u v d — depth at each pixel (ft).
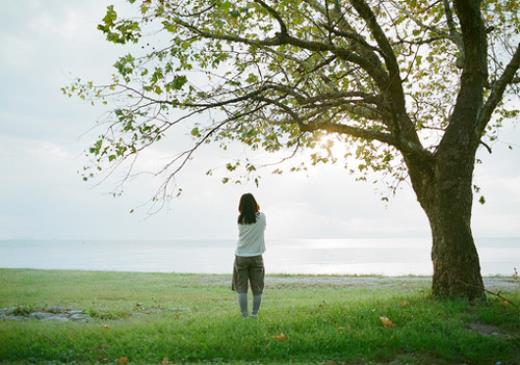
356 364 24.67
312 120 34.91
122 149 30.48
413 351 26.32
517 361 24.91
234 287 33.83
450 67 46.78
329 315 31.89
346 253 454.40
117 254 501.56
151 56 31.12
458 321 29.81
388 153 43.06
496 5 41.57
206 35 32.81
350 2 34.73
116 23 28.84
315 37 38.01
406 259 290.97
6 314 38.65
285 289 62.08
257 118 34.76
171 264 250.16
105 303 47.55
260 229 33.58
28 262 303.27
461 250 35.70
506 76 36.73
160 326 31.07
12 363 24.39
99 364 24.40
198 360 25.07
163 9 30.58
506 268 157.89
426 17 41.16
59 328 30.94
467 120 36.55
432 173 37.58
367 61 36.29
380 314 31.50
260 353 25.81
